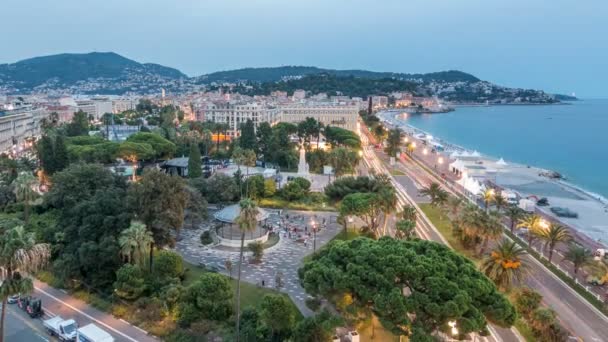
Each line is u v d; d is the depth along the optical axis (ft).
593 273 237.86
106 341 175.01
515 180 566.77
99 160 525.34
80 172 304.30
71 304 221.46
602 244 323.78
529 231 314.55
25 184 300.20
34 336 190.39
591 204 462.19
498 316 156.15
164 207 247.70
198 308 196.85
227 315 198.08
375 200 309.22
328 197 390.21
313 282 176.24
